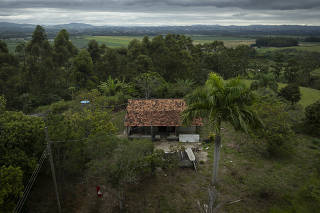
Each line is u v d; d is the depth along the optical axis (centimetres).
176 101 2622
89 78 5009
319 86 6056
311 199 1477
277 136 1903
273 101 2722
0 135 1339
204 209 1406
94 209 1465
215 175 1603
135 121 2395
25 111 3950
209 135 2342
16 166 1299
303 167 1830
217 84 1413
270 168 1841
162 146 2253
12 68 4403
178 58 4981
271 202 1476
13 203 1173
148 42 6178
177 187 1638
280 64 6738
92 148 1406
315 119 2327
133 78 4647
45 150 1427
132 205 1482
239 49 7688
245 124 1308
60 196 1578
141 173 1739
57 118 1714
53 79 4822
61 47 5216
